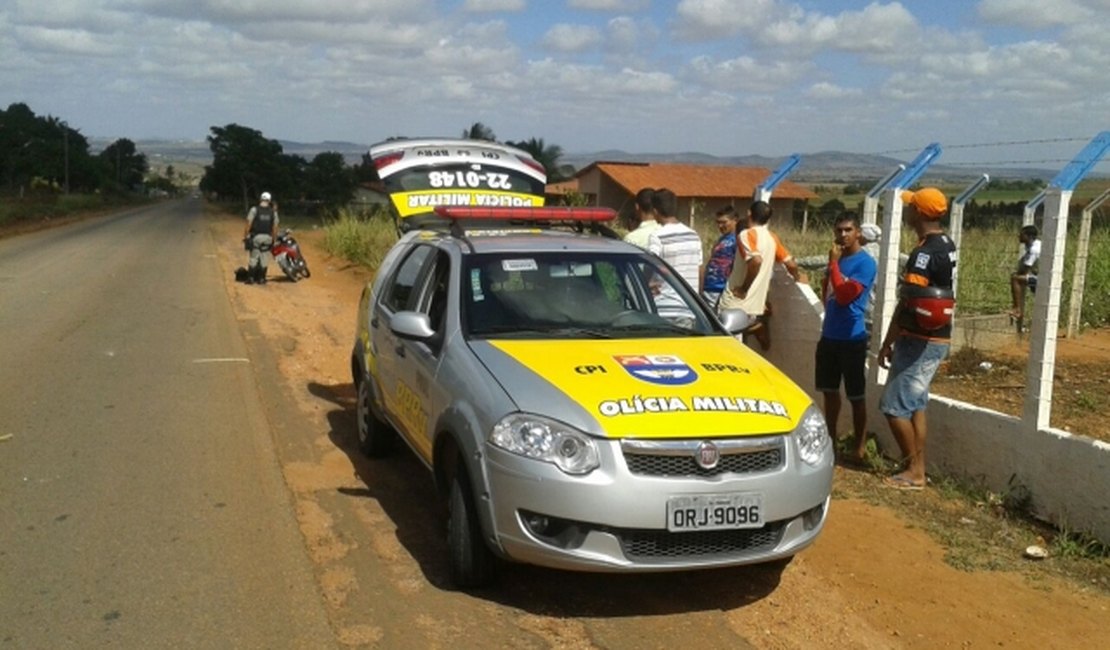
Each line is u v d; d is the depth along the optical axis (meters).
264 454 7.04
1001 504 6.12
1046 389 5.90
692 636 4.44
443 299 5.74
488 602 4.73
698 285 8.10
